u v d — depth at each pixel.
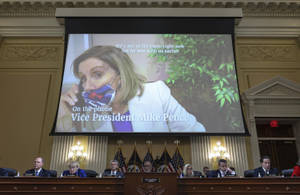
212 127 7.09
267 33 8.60
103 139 7.20
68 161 6.91
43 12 8.66
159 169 6.92
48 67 8.18
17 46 8.50
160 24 8.18
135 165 6.98
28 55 8.35
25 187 3.52
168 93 7.41
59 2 8.41
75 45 7.92
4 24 8.55
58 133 6.94
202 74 7.65
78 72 7.61
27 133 7.41
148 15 8.12
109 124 7.06
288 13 8.59
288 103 7.76
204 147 7.14
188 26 8.19
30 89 7.91
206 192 3.53
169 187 3.48
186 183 3.57
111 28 8.12
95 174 4.68
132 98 7.34
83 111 7.18
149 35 8.07
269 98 7.70
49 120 7.54
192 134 6.99
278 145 8.00
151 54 7.86
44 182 3.55
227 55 7.88
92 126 7.04
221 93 7.45
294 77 8.21
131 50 7.89
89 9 8.16
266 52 8.50
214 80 7.60
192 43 8.01
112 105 7.25
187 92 7.44
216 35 8.11
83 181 3.58
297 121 7.98
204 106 7.30
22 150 7.23
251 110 7.58
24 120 7.55
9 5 8.56
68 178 3.58
